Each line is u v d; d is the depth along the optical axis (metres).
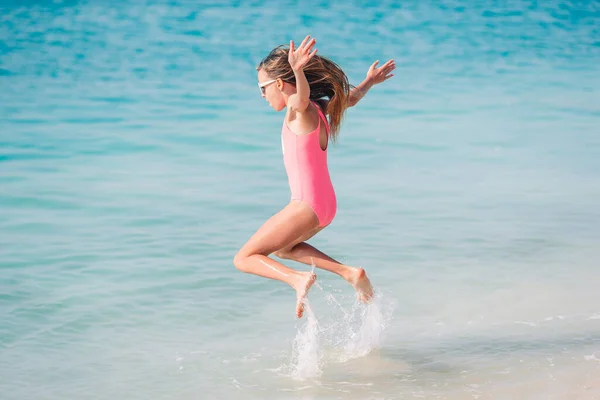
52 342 10.67
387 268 13.18
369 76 10.86
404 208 16.20
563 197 17.14
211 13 44.25
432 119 24.59
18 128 22.44
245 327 11.26
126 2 47.47
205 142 21.39
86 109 24.98
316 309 11.83
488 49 36.78
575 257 13.78
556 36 40.38
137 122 23.48
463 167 19.39
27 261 13.18
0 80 28.69
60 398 9.38
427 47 36.59
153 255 13.59
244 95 27.56
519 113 25.66
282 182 17.92
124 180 17.88
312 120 9.18
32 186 17.23
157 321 11.36
